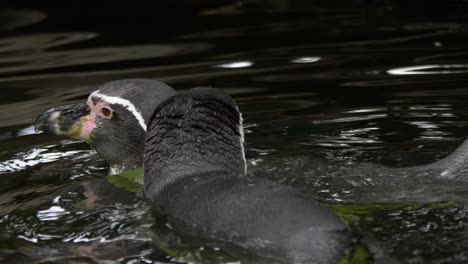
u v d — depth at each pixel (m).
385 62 15.59
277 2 22.25
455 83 13.96
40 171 11.12
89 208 9.45
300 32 18.59
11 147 12.16
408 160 10.44
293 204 7.63
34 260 8.17
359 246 7.45
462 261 7.32
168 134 9.26
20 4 23.12
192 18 20.84
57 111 11.36
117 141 11.02
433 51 16.19
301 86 14.40
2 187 10.52
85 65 16.58
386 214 8.42
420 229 8.01
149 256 8.06
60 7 22.72
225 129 9.20
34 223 9.08
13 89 15.10
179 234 8.18
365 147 11.10
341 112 12.84
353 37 17.83
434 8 20.19
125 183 10.48
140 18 21.08
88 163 11.43
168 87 11.13
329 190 9.20
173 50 17.53
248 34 18.70
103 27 20.20
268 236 7.51
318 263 7.26
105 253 8.22
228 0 22.88
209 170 8.88
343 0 22.00
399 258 7.38
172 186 8.80
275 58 16.41
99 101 11.09
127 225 8.80
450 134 11.54
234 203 7.88
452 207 8.54
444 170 9.30
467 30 17.67
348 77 14.77
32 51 18.09
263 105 13.44
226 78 15.12
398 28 18.39
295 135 11.81
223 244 7.79
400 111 12.70
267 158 10.56
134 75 15.60
